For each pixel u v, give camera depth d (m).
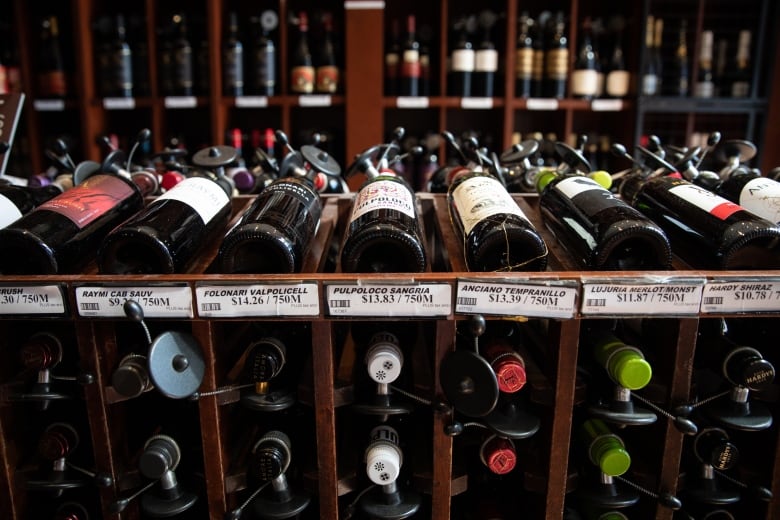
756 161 2.75
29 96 2.79
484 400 0.70
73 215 0.77
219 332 0.77
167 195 0.83
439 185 1.35
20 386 0.76
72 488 0.86
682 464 0.85
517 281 0.69
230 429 0.81
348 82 2.69
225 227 0.93
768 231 0.71
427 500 0.88
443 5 2.69
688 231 0.80
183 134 3.12
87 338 0.73
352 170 1.07
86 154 2.77
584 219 0.79
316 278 0.70
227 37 2.79
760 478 0.79
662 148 1.33
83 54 2.70
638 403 0.80
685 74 2.85
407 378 0.83
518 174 1.33
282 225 0.74
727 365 0.75
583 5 3.03
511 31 2.65
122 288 0.70
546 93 2.83
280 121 3.16
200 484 0.81
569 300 0.70
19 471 0.78
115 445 0.78
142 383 0.72
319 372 0.74
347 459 0.82
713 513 0.82
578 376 0.81
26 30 2.76
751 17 2.78
